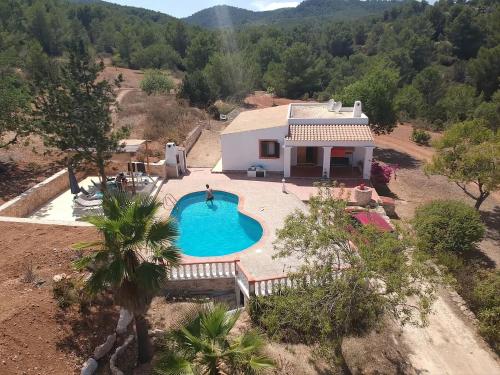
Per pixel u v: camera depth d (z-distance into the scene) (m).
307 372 12.68
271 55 95.69
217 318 10.14
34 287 13.89
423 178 31.23
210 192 25.11
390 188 29.06
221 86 61.59
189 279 16.80
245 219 22.78
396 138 44.62
